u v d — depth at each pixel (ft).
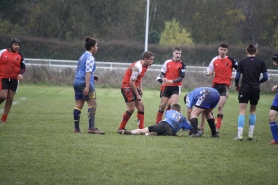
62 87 267.59
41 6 513.86
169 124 100.01
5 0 511.40
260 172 65.87
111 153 75.77
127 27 538.06
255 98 96.32
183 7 554.87
